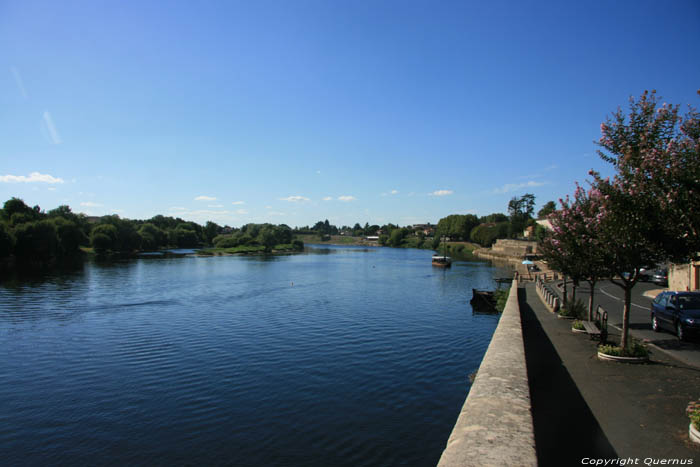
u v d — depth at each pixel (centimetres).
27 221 9425
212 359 2408
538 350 1427
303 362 2356
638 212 1015
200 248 18062
